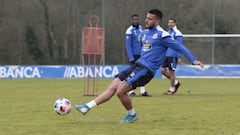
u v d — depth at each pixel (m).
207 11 88.94
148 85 68.94
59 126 28.41
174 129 27.23
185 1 89.19
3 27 91.69
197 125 28.80
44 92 56.00
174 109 37.53
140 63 29.03
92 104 28.72
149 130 26.80
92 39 51.66
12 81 79.75
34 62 91.19
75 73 89.06
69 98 48.03
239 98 47.72
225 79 83.69
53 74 89.50
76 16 90.44
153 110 36.81
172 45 28.78
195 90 59.47
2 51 91.38
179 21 89.19
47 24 91.12
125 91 29.05
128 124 29.19
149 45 29.20
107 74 87.88
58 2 91.12
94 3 90.06
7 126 28.55
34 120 31.17
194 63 28.27
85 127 28.00
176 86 53.09
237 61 88.06
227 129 27.33
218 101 44.38
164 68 52.44
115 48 89.06
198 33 89.06
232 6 88.50
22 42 91.31
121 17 89.31
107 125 28.77
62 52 90.62
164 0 89.12
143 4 89.19
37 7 91.44
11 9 91.69
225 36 88.06
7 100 45.72
